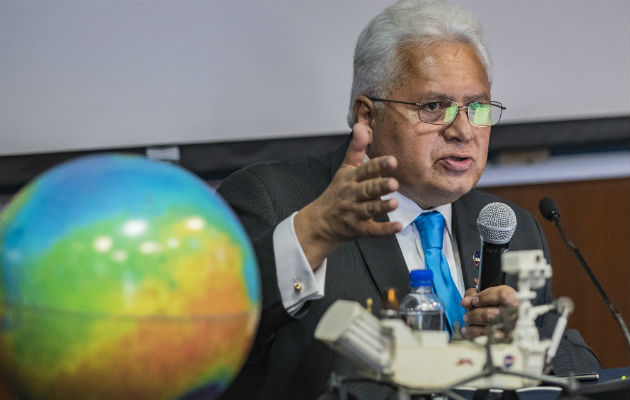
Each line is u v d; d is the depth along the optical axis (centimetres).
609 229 564
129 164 159
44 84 507
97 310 139
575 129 558
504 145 551
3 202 514
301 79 533
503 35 550
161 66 518
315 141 534
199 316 145
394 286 287
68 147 510
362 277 290
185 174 164
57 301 139
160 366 143
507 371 169
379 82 305
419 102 295
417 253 303
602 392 183
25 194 155
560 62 557
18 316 141
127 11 513
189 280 144
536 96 556
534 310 181
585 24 559
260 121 530
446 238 314
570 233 561
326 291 286
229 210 165
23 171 504
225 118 526
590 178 567
